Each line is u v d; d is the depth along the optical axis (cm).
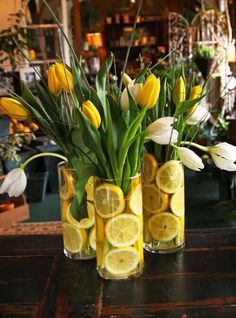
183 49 353
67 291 62
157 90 58
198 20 356
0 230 117
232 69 300
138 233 63
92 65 407
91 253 70
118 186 61
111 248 63
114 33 524
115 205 61
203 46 323
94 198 62
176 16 391
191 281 63
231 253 71
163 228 71
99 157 59
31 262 71
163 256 71
